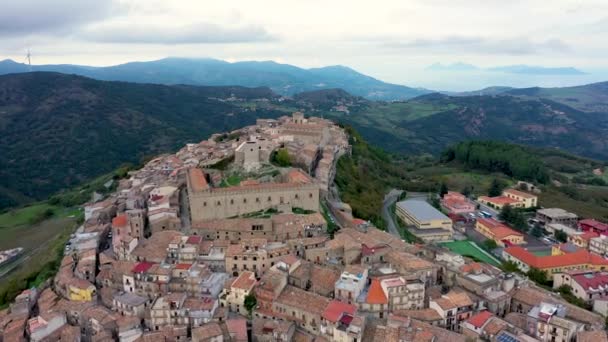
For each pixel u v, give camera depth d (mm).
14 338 140750
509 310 153375
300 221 189500
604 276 180375
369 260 169750
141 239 185000
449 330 135125
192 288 153125
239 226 185625
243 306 149375
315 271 161250
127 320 140500
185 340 135750
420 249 182625
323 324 134750
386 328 132125
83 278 167125
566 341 127938
